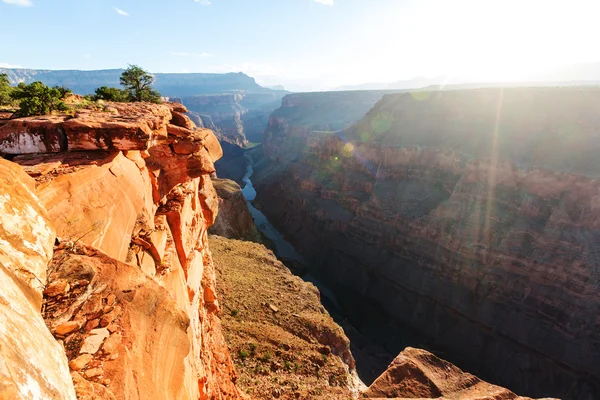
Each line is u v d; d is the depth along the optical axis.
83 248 6.75
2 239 5.00
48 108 12.13
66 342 5.04
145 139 10.34
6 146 9.19
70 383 4.26
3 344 3.08
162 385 5.92
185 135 13.61
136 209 10.23
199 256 18.41
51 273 5.79
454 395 22.03
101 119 10.91
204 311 18.88
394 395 22.22
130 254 9.07
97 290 5.96
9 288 4.25
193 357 11.41
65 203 7.27
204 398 13.30
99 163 9.02
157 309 6.36
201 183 22.23
